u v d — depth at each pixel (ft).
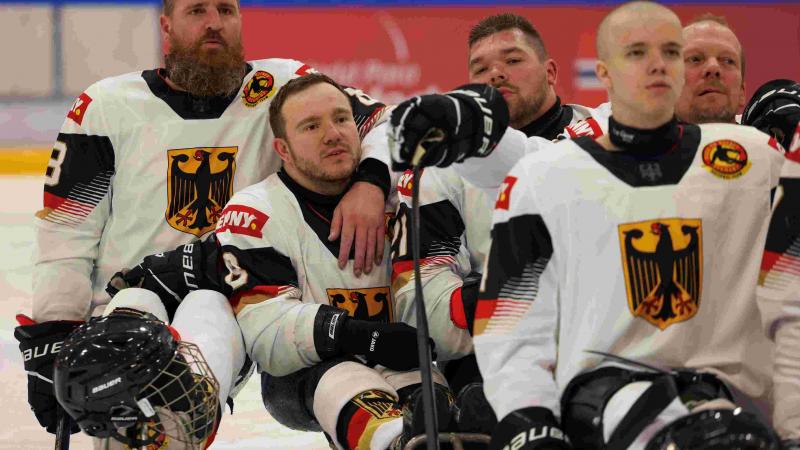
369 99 24.62
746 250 16.43
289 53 67.15
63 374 17.31
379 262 21.70
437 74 66.80
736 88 22.00
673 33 16.03
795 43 64.85
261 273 21.04
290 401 21.34
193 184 23.58
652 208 16.07
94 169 23.43
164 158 23.47
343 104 21.59
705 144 16.52
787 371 15.79
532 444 15.25
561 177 16.21
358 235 21.38
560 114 24.08
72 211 23.26
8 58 69.05
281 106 21.61
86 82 69.15
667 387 14.66
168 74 23.85
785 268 15.89
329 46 67.05
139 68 68.80
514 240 16.28
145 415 17.42
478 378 20.53
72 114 23.47
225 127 23.80
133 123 23.49
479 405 17.17
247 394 28.58
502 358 16.11
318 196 21.72
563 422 16.07
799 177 15.87
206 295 20.89
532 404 15.72
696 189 16.20
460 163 18.07
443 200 21.53
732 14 64.95
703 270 16.14
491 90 17.76
